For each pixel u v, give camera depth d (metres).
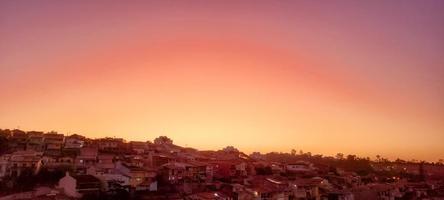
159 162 111.81
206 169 108.06
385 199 113.12
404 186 124.75
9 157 87.62
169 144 163.88
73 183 75.75
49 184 83.06
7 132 123.19
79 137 135.50
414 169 180.88
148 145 143.38
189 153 145.38
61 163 94.81
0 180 80.94
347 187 115.88
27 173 83.94
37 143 114.38
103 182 80.62
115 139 142.62
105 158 104.56
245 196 88.06
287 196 95.75
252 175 118.25
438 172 172.25
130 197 78.44
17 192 76.12
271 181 104.19
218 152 165.50
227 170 114.44
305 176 126.56
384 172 170.12
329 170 149.12
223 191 91.50
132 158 110.50
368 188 114.88
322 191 106.00
